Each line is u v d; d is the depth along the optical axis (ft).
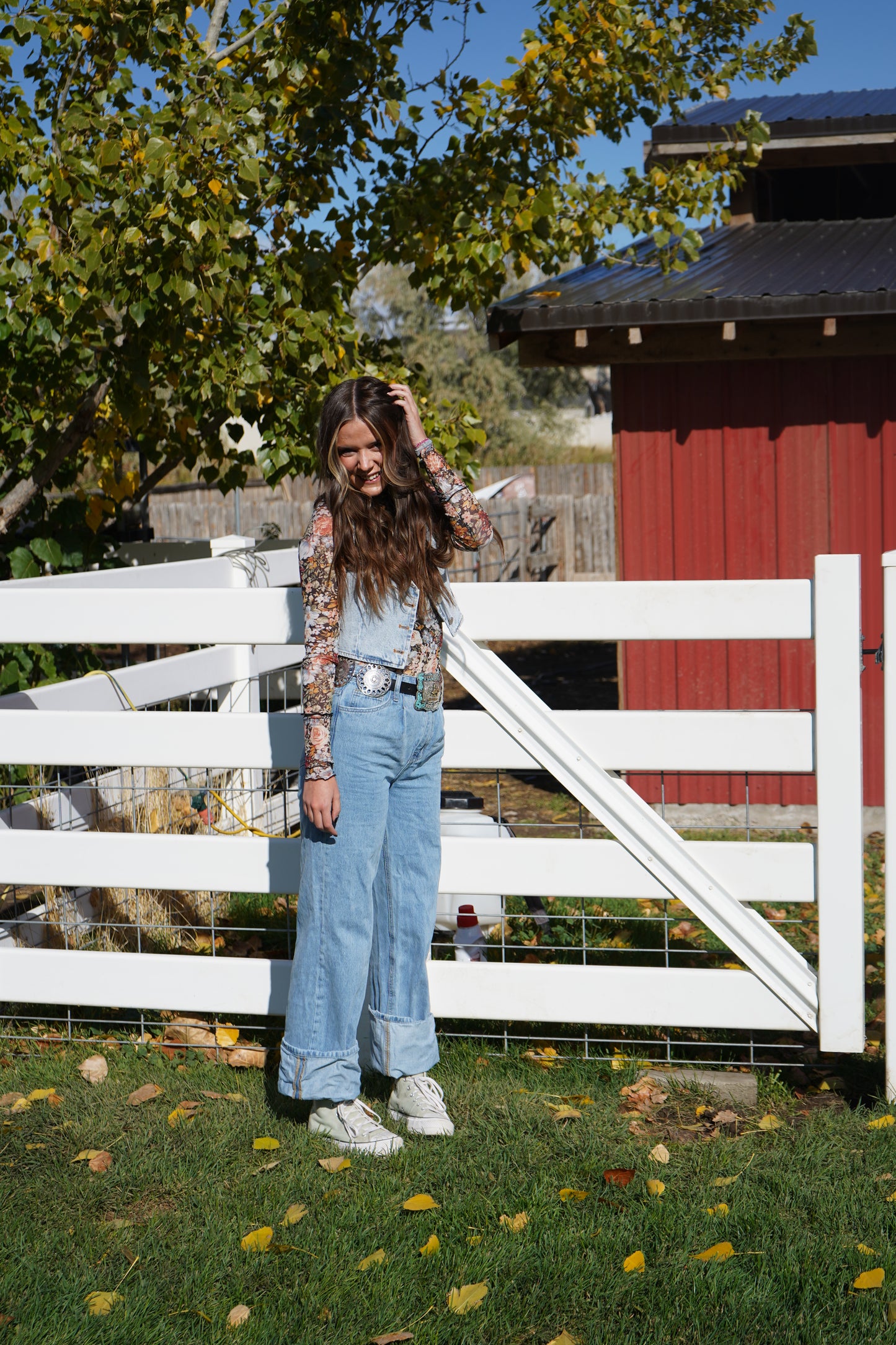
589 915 15.49
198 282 17.40
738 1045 10.91
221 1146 9.46
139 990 11.19
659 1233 8.14
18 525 24.50
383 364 22.49
